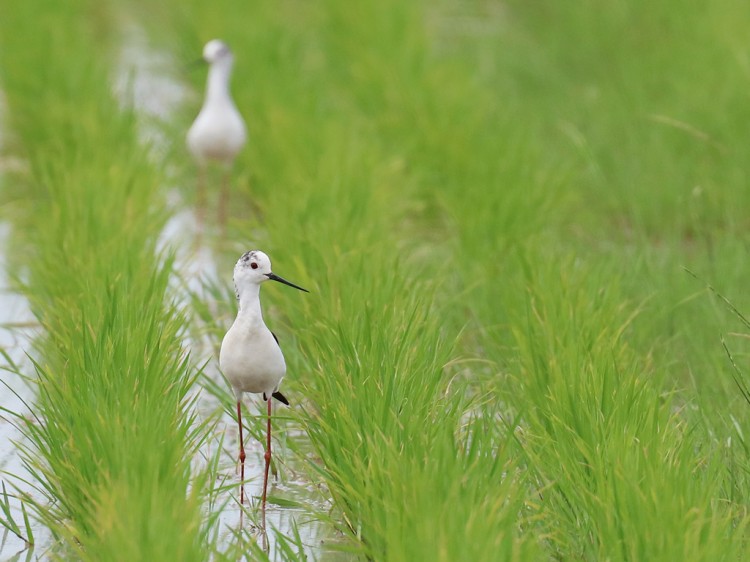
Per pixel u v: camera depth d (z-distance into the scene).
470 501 8.44
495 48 25.92
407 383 10.34
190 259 16.28
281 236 14.11
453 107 19.61
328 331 11.56
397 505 8.61
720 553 8.28
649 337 12.96
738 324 12.88
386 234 14.92
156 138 20.84
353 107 21.27
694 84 20.05
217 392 12.59
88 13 30.34
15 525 9.90
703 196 17.03
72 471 9.52
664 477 8.82
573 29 25.56
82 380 10.23
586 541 8.99
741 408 11.25
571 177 17.38
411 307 11.69
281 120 18.47
